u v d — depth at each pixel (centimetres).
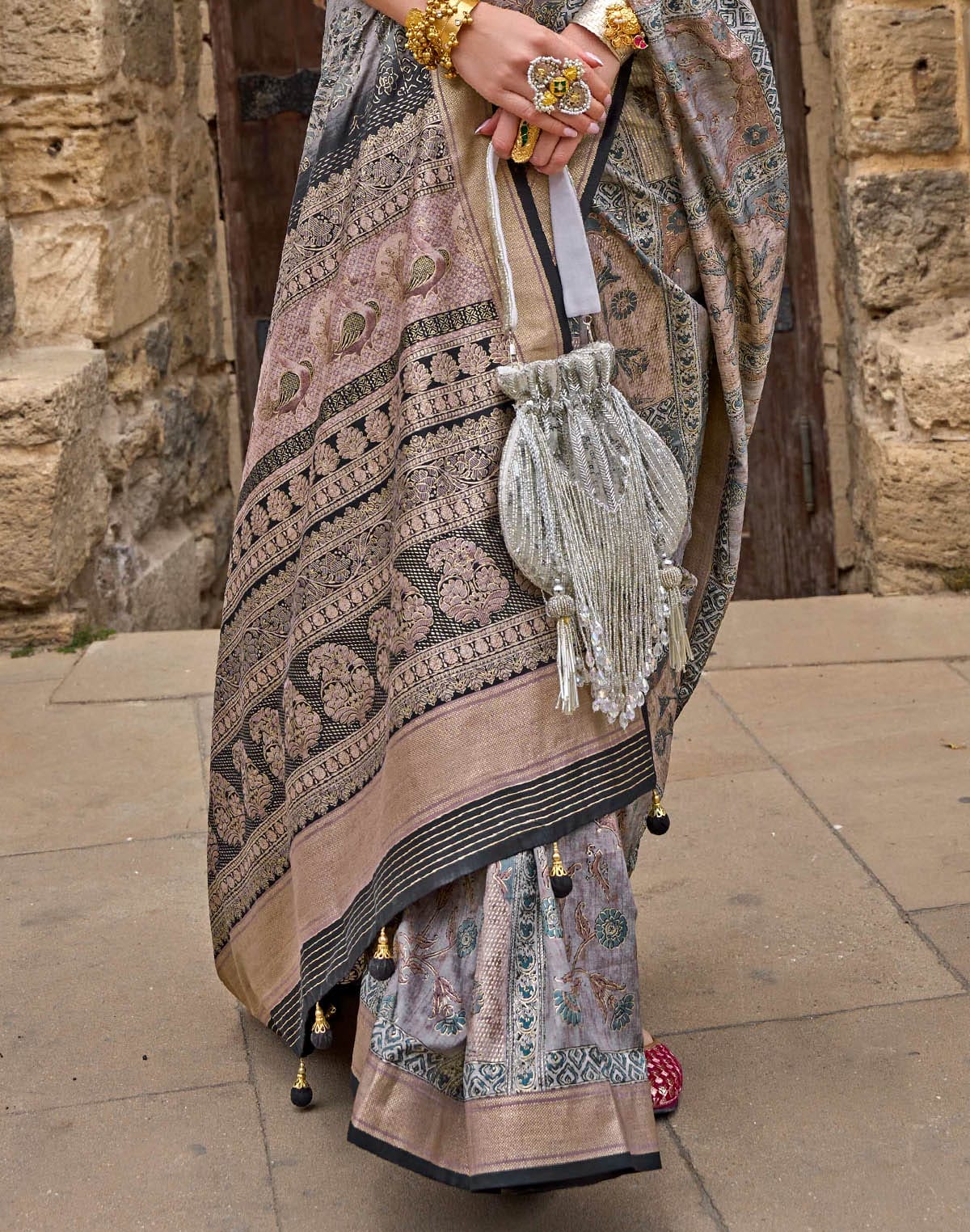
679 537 163
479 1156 147
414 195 156
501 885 151
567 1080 149
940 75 410
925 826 251
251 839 185
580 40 152
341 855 167
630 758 160
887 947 215
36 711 324
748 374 178
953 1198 161
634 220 159
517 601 154
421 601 153
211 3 468
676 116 158
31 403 360
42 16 387
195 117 475
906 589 395
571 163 155
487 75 150
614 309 161
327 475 165
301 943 170
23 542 363
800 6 448
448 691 152
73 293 400
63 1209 165
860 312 431
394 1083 153
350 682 165
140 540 434
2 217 396
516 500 151
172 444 452
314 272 168
